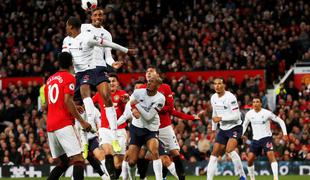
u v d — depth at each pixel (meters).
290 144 33.03
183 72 40.50
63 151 17.12
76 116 16.53
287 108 36.25
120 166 22.25
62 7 46.72
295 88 38.69
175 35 43.09
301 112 35.41
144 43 42.88
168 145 21.33
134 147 19.73
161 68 40.66
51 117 16.72
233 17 43.81
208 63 40.56
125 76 40.72
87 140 20.75
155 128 19.59
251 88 37.94
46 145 34.44
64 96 16.52
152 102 19.19
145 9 45.72
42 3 47.53
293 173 32.44
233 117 23.03
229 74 40.19
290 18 43.16
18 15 47.00
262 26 42.44
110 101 18.55
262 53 41.25
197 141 33.59
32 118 36.97
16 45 45.06
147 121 19.41
